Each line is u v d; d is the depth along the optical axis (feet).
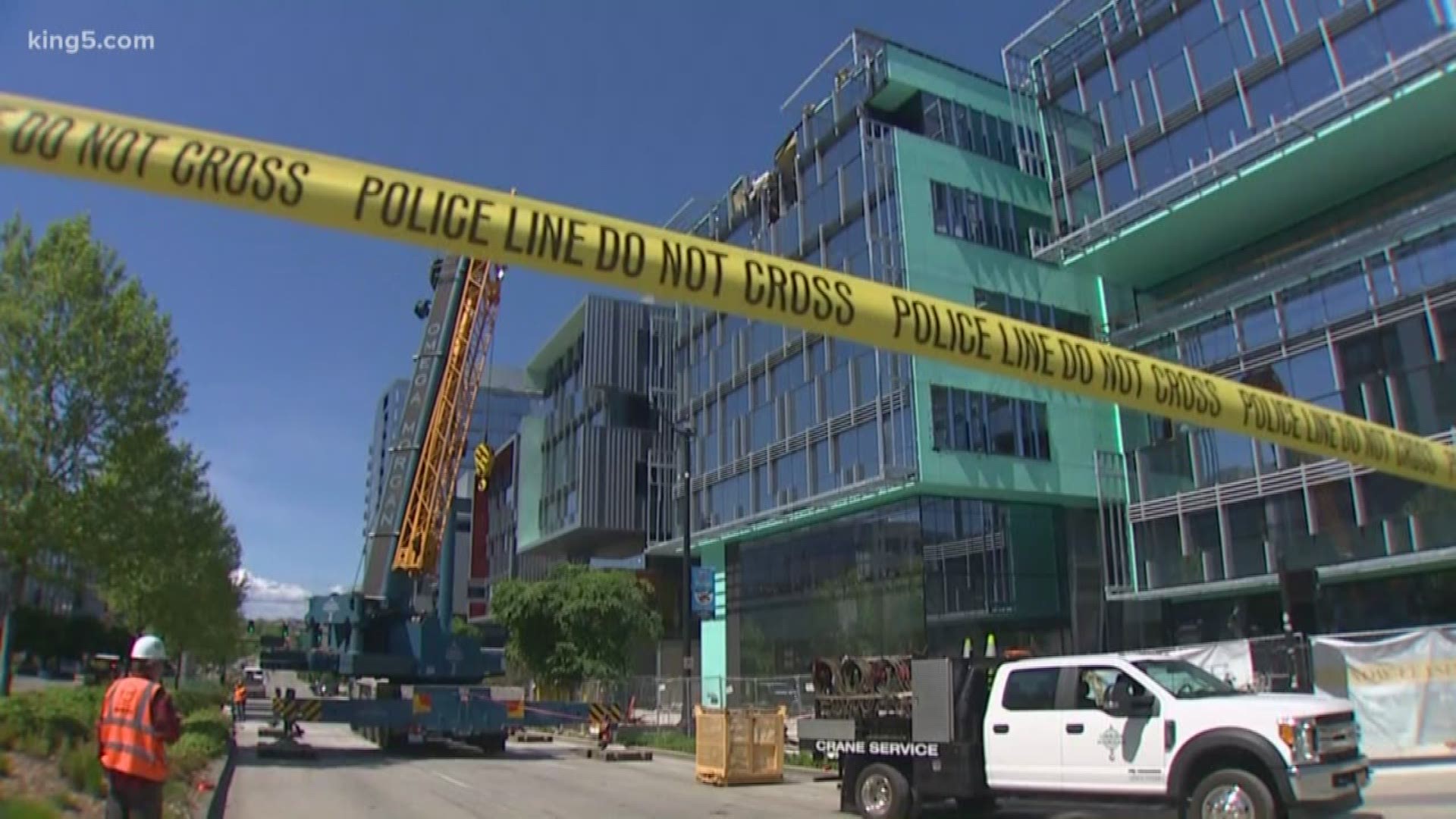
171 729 22.89
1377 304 75.31
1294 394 80.94
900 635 100.32
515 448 241.76
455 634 83.10
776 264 14.26
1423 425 71.20
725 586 134.41
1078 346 17.08
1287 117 75.36
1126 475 98.53
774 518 117.70
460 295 85.46
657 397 181.27
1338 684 48.34
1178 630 93.61
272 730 77.15
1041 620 104.27
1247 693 32.60
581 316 196.13
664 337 180.75
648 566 180.04
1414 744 45.93
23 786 32.48
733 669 130.72
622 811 43.75
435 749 83.76
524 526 217.15
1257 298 85.15
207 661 172.24
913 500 101.30
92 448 60.59
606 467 181.57
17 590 60.85
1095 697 34.04
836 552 113.19
